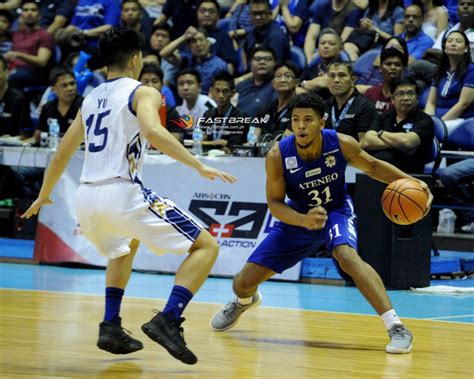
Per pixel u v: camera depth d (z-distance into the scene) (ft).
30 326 23.22
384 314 21.35
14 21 55.06
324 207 22.74
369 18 46.85
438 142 38.14
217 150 37.96
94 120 17.89
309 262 36.76
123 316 25.72
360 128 37.73
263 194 36.17
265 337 22.94
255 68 42.47
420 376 17.85
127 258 18.62
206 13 48.85
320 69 43.06
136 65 18.66
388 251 34.06
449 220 40.32
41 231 39.58
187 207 37.06
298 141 21.48
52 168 18.89
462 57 41.50
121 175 17.43
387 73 40.45
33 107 51.60
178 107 41.78
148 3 53.47
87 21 53.36
